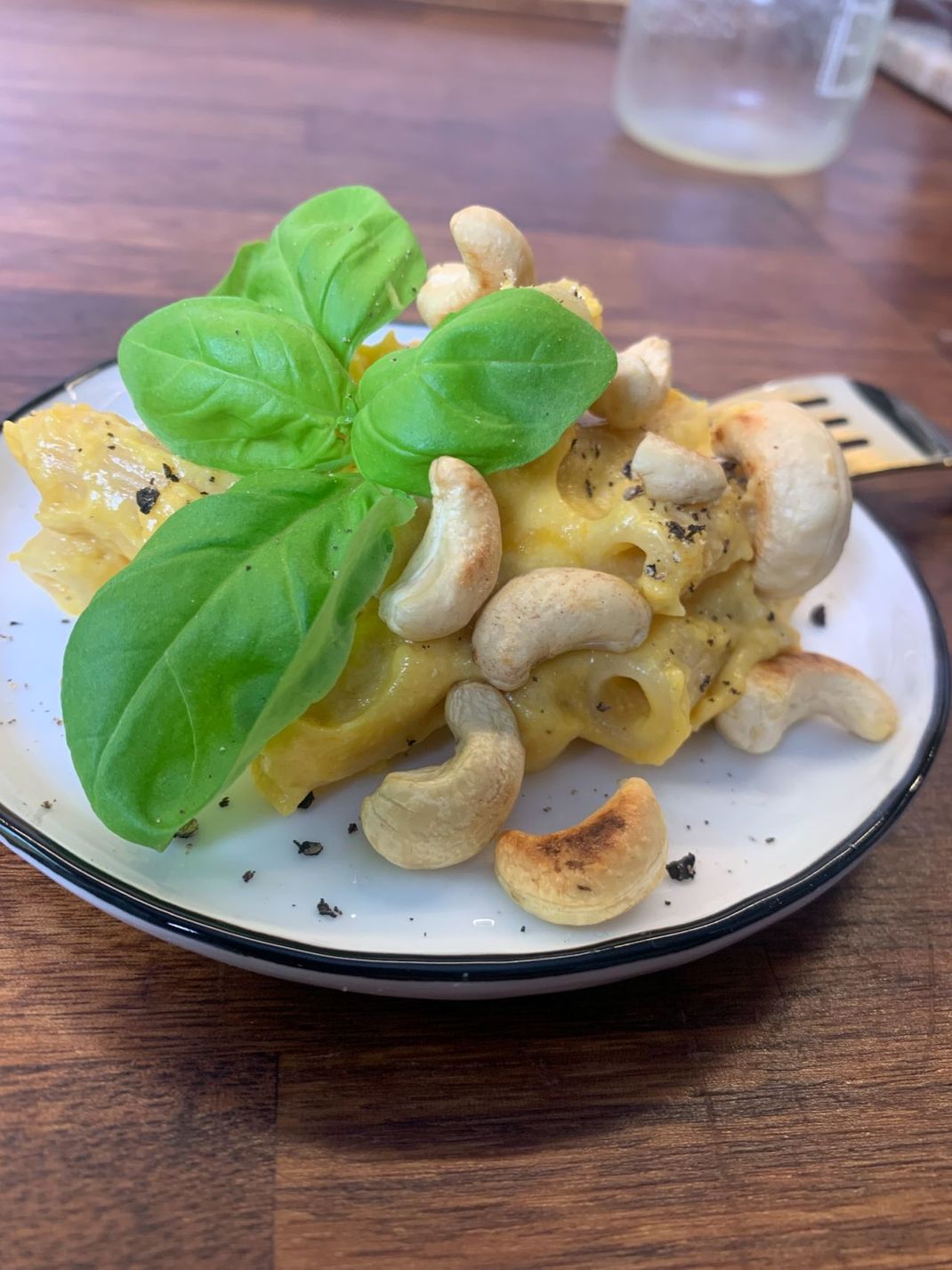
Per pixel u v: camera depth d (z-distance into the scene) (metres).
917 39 0.52
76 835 0.12
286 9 0.46
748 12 0.36
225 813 0.14
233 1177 0.11
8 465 0.18
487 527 0.13
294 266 0.15
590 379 0.13
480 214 0.15
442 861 0.13
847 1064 0.13
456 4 0.50
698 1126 0.12
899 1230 0.11
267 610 0.11
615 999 0.13
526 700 0.14
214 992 0.13
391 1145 0.11
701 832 0.15
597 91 0.44
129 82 0.37
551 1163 0.12
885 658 0.18
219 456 0.14
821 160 0.40
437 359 0.13
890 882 0.16
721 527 0.15
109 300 0.26
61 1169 0.11
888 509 0.24
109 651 0.11
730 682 0.15
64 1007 0.12
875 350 0.30
